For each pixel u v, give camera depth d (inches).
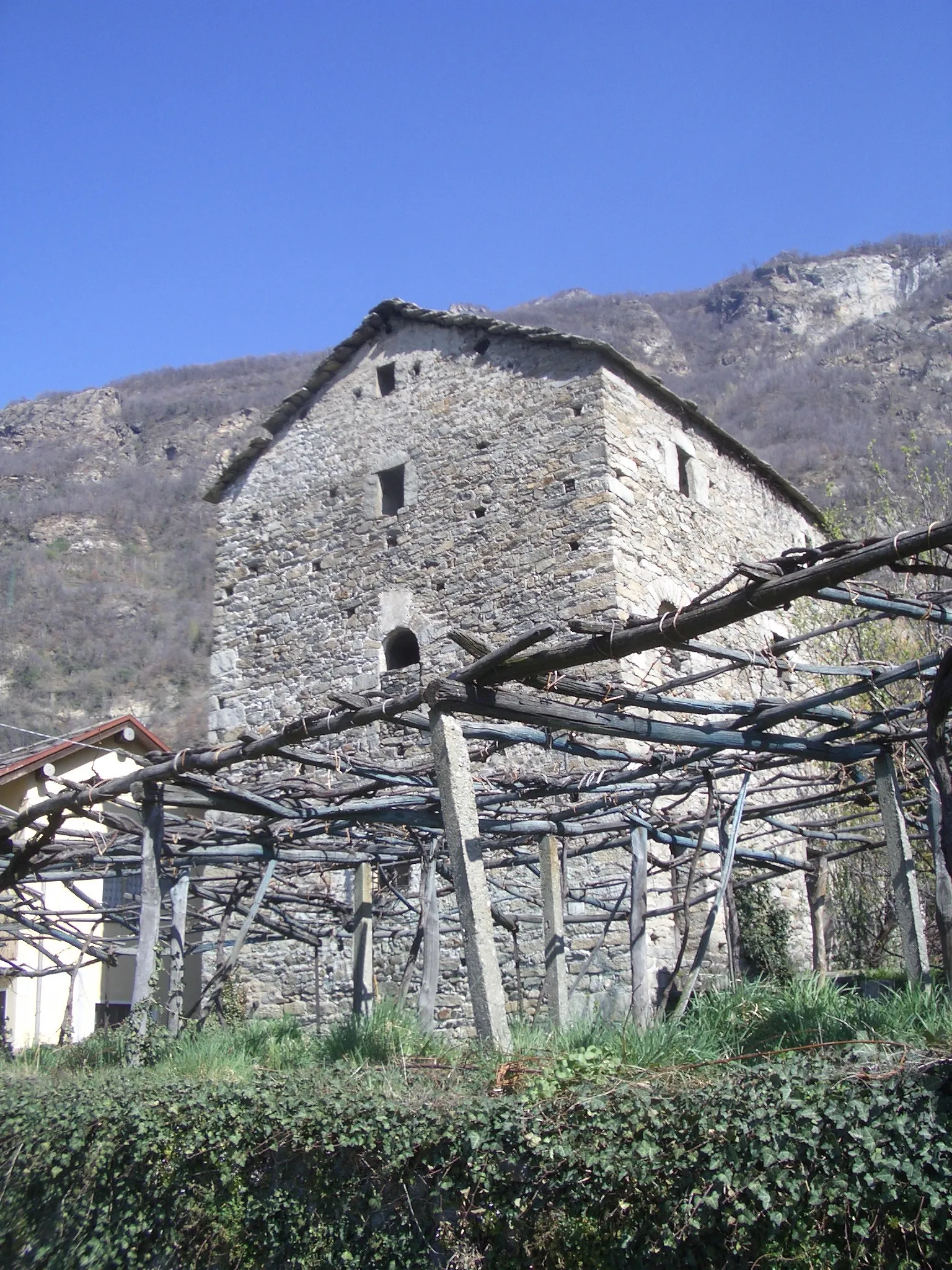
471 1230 212.8
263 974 674.8
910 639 689.0
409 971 467.8
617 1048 254.8
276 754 336.8
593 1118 206.1
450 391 689.0
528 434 642.8
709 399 2920.8
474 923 277.7
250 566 756.6
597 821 494.9
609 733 295.3
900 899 340.2
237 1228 255.9
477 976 274.1
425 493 682.2
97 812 387.5
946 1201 165.6
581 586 593.3
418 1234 221.6
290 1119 251.6
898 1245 170.9
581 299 4197.8
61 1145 305.0
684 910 446.9
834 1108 180.2
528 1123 211.2
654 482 637.9
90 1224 288.2
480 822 404.8
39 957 717.3
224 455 3129.9
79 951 735.1
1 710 1899.6
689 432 690.8
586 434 617.0
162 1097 287.6
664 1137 194.9
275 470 765.3
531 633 265.0
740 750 375.9
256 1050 365.7
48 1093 327.3
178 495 2844.5
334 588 708.0
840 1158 177.0
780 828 472.4
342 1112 242.7
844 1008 295.1
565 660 266.4
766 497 759.1
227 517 778.8
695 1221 185.5
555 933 401.1
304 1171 249.0
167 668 2107.5
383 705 304.5
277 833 425.1
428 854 454.0
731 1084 195.5
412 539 678.5
